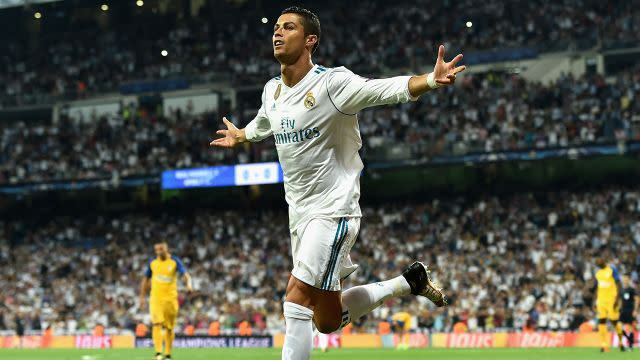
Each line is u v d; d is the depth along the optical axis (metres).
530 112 43.97
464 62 48.09
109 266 46.69
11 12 60.03
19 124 53.88
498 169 47.22
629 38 44.84
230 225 48.16
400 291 7.26
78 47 58.38
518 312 34.44
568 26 47.69
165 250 19.39
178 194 52.72
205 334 35.00
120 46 57.69
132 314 39.84
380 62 50.53
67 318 41.62
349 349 30.39
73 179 49.25
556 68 47.34
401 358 23.09
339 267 6.64
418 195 48.59
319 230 6.60
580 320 32.75
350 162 6.85
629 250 37.78
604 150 40.03
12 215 55.25
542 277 36.88
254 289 41.78
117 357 25.08
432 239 42.38
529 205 43.12
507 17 49.56
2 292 45.56
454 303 35.75
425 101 46.62
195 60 55.41
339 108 6.52
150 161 49.22
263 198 51.12
